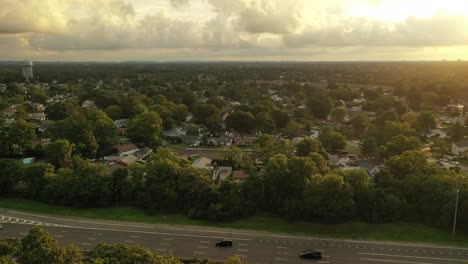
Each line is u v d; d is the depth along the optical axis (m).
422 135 178.88
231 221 89.75
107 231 84.56
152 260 53.62
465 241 81.00
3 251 53.53
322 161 104.25
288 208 88.94
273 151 130.88
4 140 133.00
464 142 156.38
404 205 88.88
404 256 75.06
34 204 97.94
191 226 87.56
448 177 89.56
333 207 84.75
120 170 100.00
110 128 148.62
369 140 143.62
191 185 94.69
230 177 111.94
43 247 52.06
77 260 54.50
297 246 78.88
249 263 71.69
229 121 185.88
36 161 131.88
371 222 88.19
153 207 93.50
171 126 188.00
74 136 134.75
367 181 92.06
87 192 94.56
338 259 73.81
